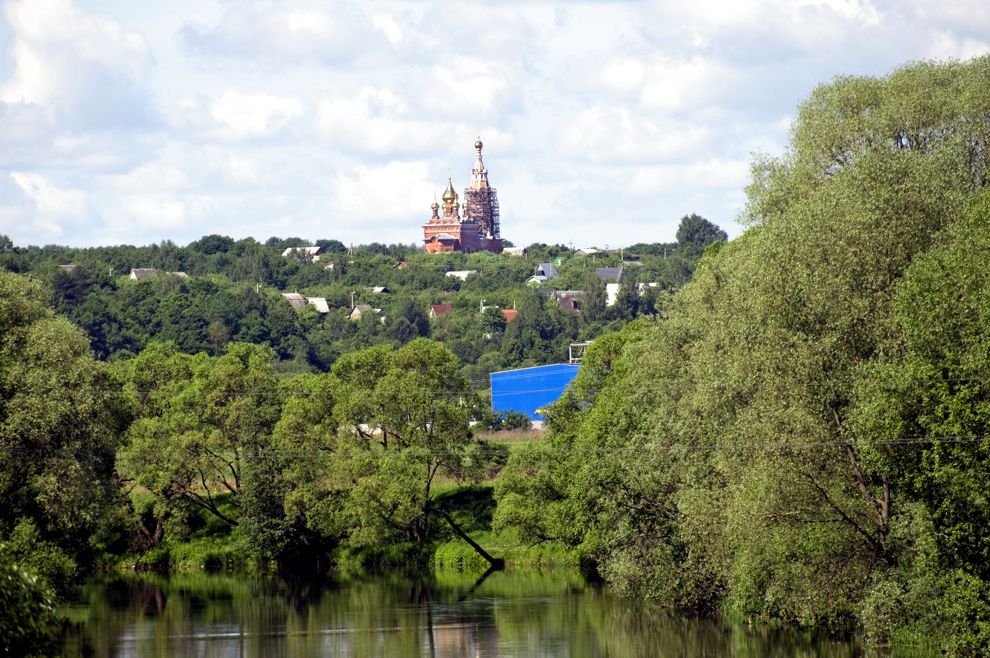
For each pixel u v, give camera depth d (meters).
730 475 111.12
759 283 109.00
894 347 100.94
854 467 104.31
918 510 95.38
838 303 103.94
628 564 135.12
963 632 93.56
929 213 107.12
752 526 104.50
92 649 128.25
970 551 93.44
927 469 93.19
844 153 132.75
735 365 109.44
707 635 123.38
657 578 134.00
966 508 91.88
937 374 92.25
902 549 102.88
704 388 116.50
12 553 120.88
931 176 110.06
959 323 92.31
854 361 104.00
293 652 126.06
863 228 105.75
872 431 95.12
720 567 120.62
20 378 132.12
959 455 90.25
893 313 101.75
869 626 102.25
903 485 96.94
